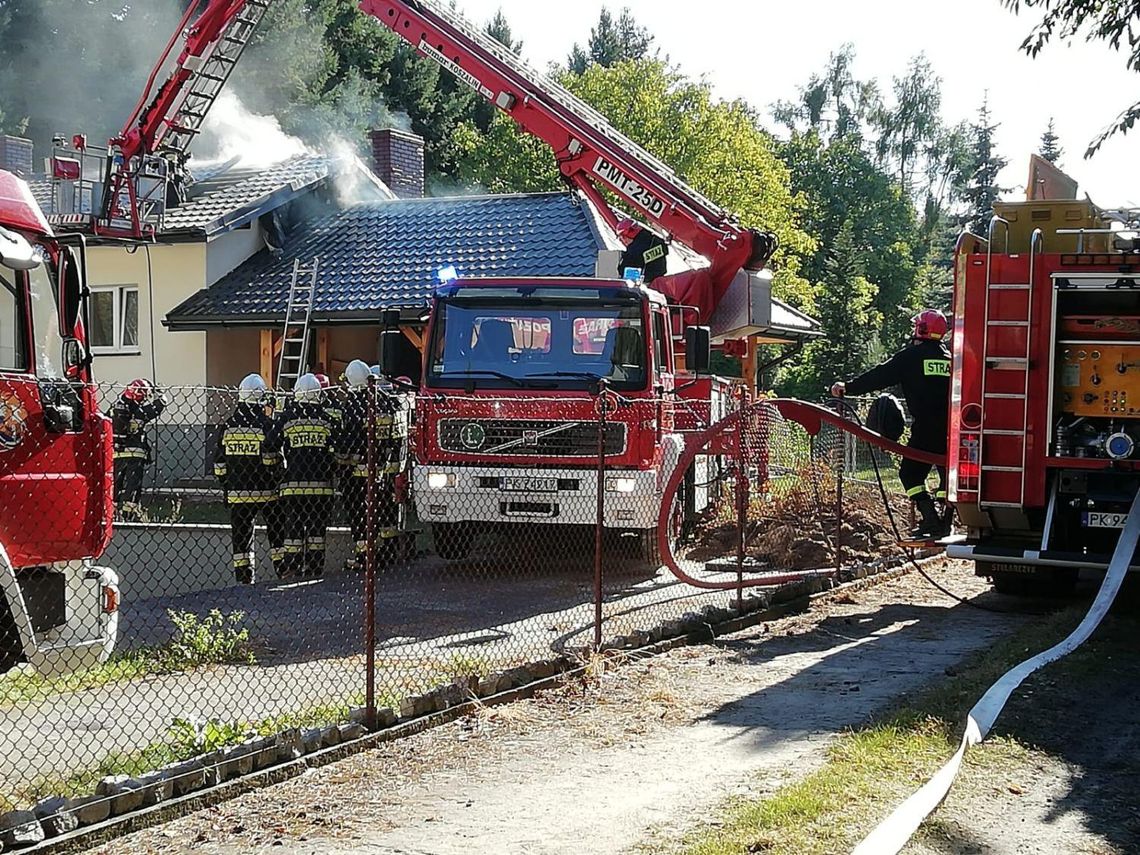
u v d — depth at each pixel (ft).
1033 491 31.09
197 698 22.59
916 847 15.38
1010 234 32.60
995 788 17.94
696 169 153.69
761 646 29.48
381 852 15.64
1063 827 16.49
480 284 38.11
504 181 157.28
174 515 46.52
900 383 39.04
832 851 15.10
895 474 61.77
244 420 36.91
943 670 26.40
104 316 68.64
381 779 18.75
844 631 31.45
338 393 38.75
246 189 72.49
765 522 43.01
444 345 38.11
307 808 17.37
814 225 227.20
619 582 37.93
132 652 26.66
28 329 22.15
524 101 49.73
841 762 18.84
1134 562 30.17
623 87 156.46
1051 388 30.81
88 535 22.82
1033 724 21.30
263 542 44.19
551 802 17.61
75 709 21.81
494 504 37.45
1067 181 35.14
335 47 152.35
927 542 34.83
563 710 23.04
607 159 48.55
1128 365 30.66
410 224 72.79
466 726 21.72
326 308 63.57
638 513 37.19
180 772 17.54
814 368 147.02
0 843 15.14
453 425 37.70
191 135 63.98
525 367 37.70
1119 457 30.27
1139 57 32.91
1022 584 36.32
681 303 45.70
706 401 40.68
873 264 219.20
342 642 28.14
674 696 24.17
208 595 34.96
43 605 22.39
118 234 62.90
